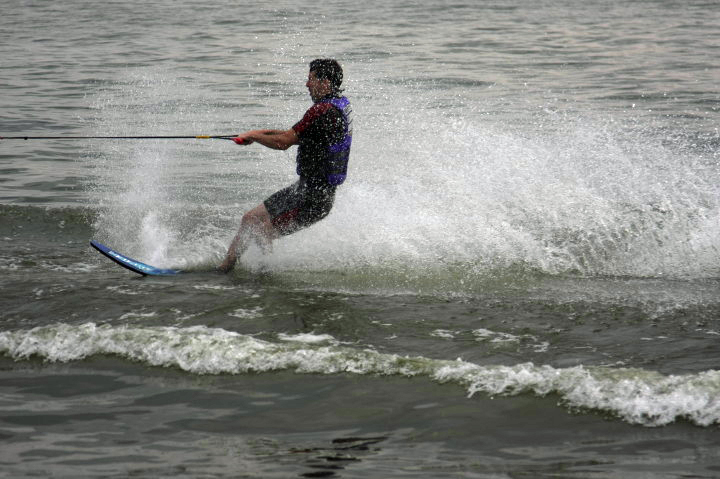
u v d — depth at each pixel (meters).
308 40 96.88
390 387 16.62
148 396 16.64
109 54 86.00
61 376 17.64
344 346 18.58
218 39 99.25
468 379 16.69
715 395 15.41
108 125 50.22
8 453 14.34
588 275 24.00
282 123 49.66
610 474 13.23
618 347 18.09
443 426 15.13
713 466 13.39
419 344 18.64
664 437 14.39
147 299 21.81
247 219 24.92
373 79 66.19
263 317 20.41
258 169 40.47
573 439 14.51
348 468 13.70
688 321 19.59
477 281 23.50
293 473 13.55
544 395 15.97
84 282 23.52
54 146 45.19
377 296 22.06
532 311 20.59
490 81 65.31
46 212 31.70
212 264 26.08
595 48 88.94
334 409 15.90
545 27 113.88
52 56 84.44
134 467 13.83
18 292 22.55
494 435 14.76
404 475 13.42
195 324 20.06
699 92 59.31
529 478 13.19
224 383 17.11
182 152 43.97
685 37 99.62
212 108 54.84
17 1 169.75
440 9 147.25
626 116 49.97
